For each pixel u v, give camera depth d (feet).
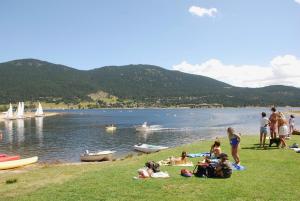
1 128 395.14
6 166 115.65
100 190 53.52
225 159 61.36
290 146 97.96
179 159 78.07
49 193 53.57
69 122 517.14
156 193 50.96
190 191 51.62
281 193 49.98
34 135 308.81
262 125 96.99
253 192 50.57
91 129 377.91
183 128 382.22
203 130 354.54
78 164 105.19
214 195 49.24
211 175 61.16
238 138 70.38
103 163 100.89
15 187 64.54
